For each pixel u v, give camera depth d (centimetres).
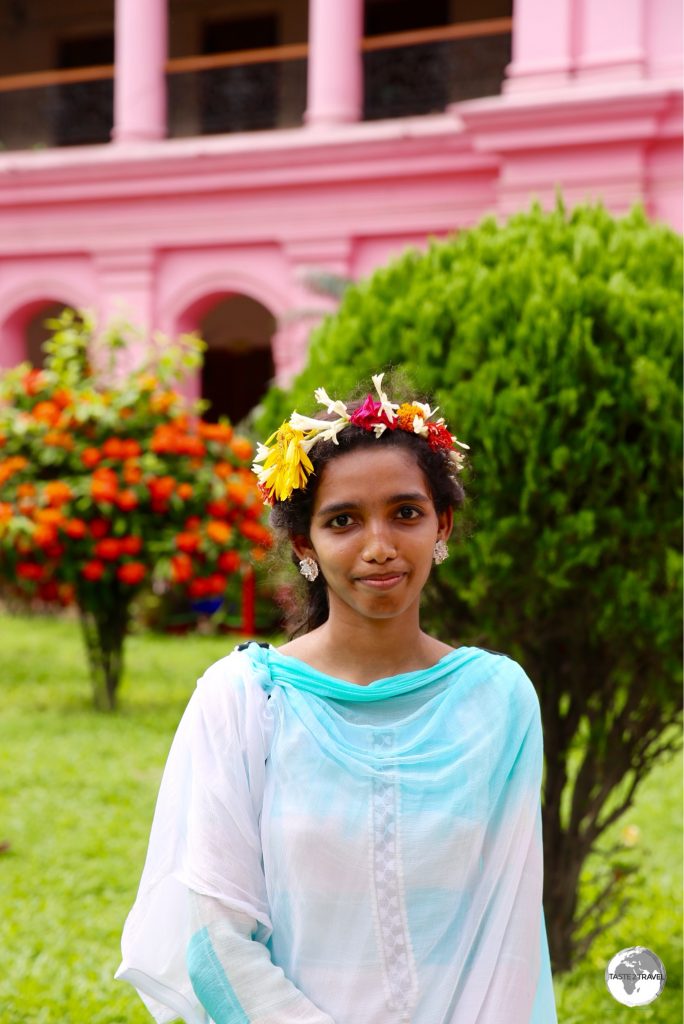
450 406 360
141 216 1388
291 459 190
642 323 358
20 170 1402
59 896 519
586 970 437
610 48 1175
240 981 179
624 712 389
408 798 183
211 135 1541
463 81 1442
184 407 895
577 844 408
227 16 1648
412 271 418
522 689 197
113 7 1702
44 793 668
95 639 888
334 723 189
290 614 227
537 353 355
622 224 421
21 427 817
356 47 1327
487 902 188
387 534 188
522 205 1191
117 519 820
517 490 353
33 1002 405
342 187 1305
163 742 789
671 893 520
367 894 181
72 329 899
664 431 352
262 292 1359
